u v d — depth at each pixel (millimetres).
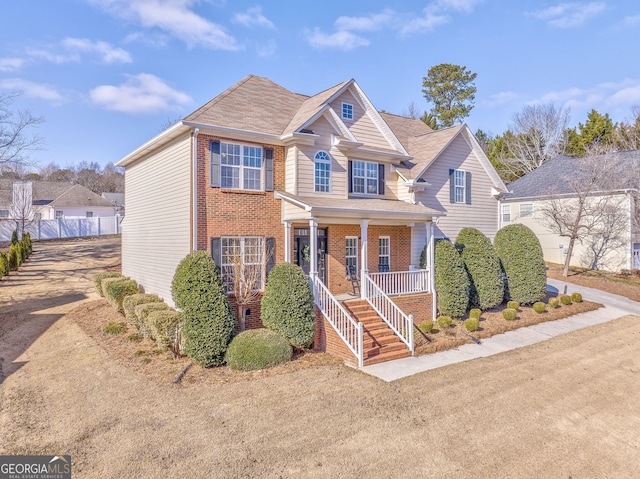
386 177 18859
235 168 14219
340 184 16438
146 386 9680
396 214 15086
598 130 43625
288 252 14758
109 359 11594
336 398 9023
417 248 19094
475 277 17188
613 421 8133
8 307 17844
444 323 14898
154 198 16641
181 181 14133
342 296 15938
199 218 13328
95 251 32688
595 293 21781
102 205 51188
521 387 9812
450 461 6590
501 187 22703
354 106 17953
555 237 29000
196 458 6613
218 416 8102
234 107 15414
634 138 42719
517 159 48844
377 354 11969
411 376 10516
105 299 19094
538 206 29750
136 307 13336
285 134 14812
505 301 18891
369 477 6148
